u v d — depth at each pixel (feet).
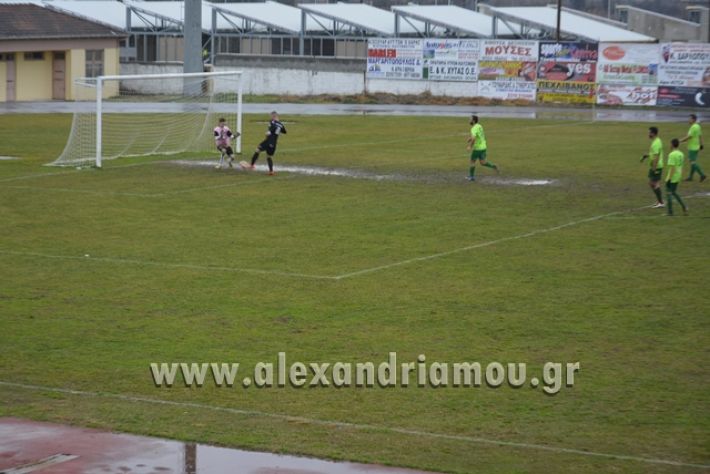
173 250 148.15
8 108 381.60
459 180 221.05
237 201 190.60
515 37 507.30
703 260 143.33
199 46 431.43
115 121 328.70
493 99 439.63
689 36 560.20
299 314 115.44
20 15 432.66
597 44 420.36
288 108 402.11
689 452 76.64
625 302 120.98
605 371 96.27
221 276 132.87
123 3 546.26
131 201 189.47
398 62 454.81
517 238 158.71
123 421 82.43
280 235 159.43
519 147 283.59
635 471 72.79
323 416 84.58
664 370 96.63
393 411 85.87
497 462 74.33
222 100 433.07
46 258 142.61
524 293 125.18
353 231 163.12
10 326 109.81
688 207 188.44
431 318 114.11
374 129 327.26
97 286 127.44
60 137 292.81
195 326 110.52
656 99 414.62
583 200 195.93
